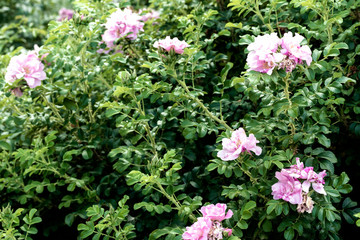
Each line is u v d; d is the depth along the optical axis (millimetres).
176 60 2197
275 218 2182
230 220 2100
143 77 2309
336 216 2096
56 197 2938
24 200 2699
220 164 2057
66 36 2645
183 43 2184
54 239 3057
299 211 1940
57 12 6520
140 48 2945
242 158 2002
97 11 3076
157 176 2002
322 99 2193
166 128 2568
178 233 1967
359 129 2398
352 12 2705
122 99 2877
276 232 2293
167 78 2811
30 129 2891
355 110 2352
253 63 1817
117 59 2656
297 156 2201
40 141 2482
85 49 2744
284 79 1931
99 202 2602
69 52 2684
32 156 2430
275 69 1814
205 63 2535
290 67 1822
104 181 2654
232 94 2682
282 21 2879
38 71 2568
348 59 2477
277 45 1823
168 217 2424
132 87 2219
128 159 2436
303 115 2189
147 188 2090
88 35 2666
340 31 2551
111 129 2787
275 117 2146
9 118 2836
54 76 2723
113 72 2932
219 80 2281
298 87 2523
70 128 2865
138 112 2297
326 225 2094
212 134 2717
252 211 2203
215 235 1846
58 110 2926
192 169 2541
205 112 2383
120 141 2752
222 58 2732
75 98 2850
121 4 2980
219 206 1929
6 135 2795
